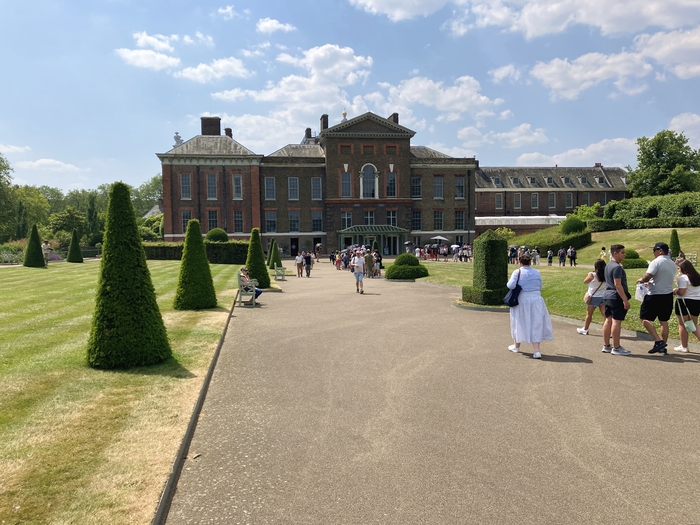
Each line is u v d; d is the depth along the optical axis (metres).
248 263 22.59
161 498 3.95
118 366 7.83
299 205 60.44
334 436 5.52
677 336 10.69
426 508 4.00
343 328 12.37
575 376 7.90
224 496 4.20
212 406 6.54
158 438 5.12
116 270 7.91
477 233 69.00
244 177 58.34
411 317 14.17
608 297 9.44
